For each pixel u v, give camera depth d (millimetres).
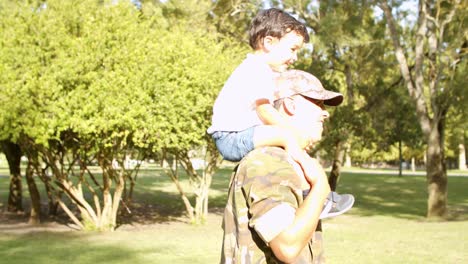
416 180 39594
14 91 11945
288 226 1558
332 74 21688
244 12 20797
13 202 18516
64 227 15039
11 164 18531
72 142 14125
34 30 12609
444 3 18391
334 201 2041
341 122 20594
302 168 1690
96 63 12695
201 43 16266
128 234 13523
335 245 11312
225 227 1788
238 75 1976
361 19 17953
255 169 1656
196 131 13984
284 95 1871
